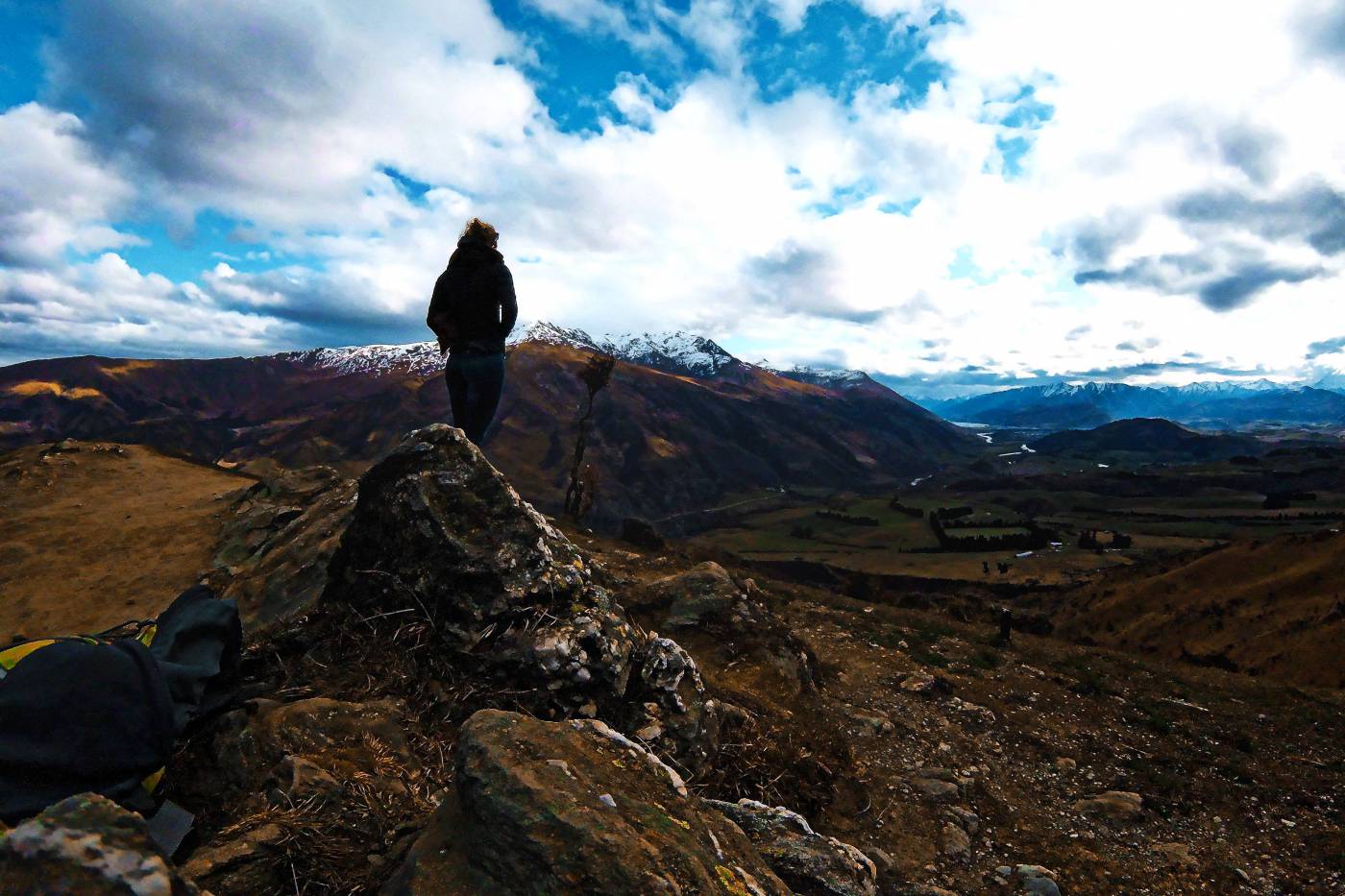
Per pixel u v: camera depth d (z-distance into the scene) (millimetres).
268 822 3256
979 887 6496
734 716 7164
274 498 15094
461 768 3031
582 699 5477
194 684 3617
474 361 7012
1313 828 8680
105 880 1823
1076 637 55625
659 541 27188
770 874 3340
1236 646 41062
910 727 10344
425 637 5473
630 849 2650
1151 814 8703
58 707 2832
